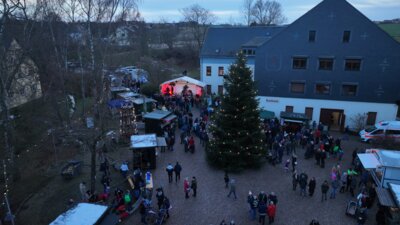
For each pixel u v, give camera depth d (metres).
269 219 16.19
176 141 28.42
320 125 28.78
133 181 20.27
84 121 27.91
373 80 29.34
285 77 32.06
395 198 15.40
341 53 29.59
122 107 29.17
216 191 19.66
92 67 25.36
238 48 45.31
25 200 19.02
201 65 46.09
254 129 22.61
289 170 22.47
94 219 12.41
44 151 26.02
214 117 23.73
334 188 18.48
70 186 20.67
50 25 26.75
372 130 27.42
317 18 29.44
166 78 53.41
